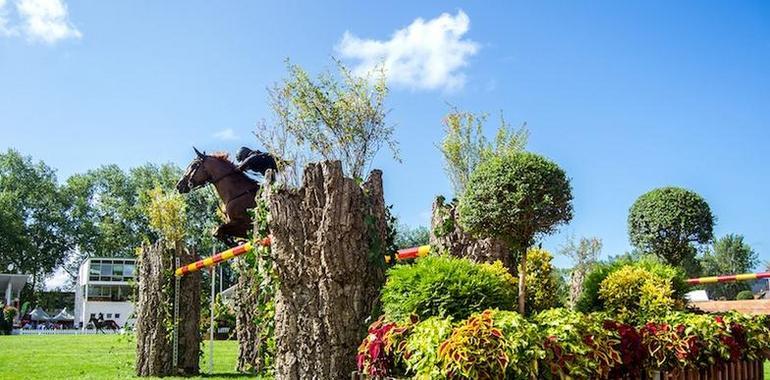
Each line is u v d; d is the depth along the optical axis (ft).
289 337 19.85
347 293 19.97
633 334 16.51
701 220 28.43
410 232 162.61
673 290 23.39
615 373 15.99
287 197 20.48
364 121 47.37
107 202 190.70
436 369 13.33
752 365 21.31
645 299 22.11
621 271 23.40
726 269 139.44
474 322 13.70
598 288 24.06
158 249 36.27
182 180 33.32
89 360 46.26
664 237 28.55
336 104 47.14
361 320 19.98
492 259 30.17
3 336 90.02
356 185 20.89
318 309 19.83
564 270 70.23
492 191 19.71
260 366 28.86
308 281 19.99
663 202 28.84
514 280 21.29
